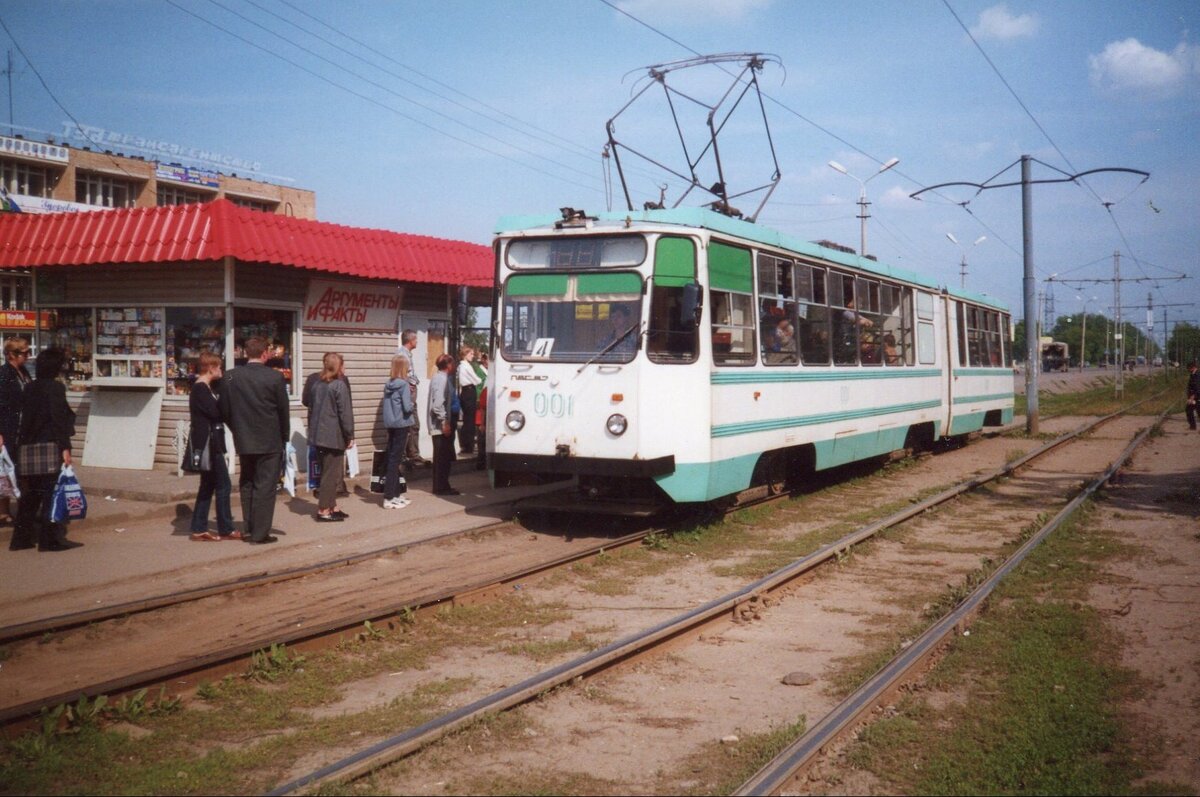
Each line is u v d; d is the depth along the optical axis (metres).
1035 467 18.98
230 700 5.88
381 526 11.50
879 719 5.59
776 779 4.67
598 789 4.70
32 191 60.28
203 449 10.43
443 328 17.50
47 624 7.02
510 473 11.36
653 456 10.56
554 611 8.01
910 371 18.09
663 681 6.35
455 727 5.24
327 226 14.43
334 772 4.63
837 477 17.02
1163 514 13.02
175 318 13.83
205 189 69.62
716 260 11.18
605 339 10.78
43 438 9.67
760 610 8.05
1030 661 6.61
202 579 8.82
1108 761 5.08
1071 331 150.38
